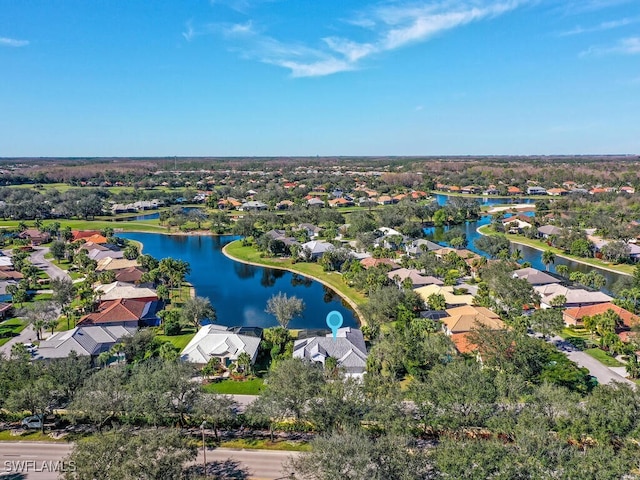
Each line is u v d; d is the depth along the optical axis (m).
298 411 63.69
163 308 122.62
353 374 84.88
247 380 84.06
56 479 57.84
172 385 66.19
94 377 69.50
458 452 49.47
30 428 69.50
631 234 183.38
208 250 199.50
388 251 164.88
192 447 55.19
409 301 110.19
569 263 170.00
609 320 95.12
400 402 64.44
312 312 123.12
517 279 116.56
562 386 69.44
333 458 48.94
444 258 159.25
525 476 46.72
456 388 62.19
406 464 48.94
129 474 46.44
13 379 69.81
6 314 116.44
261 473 59.06
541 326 94.50
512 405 61.31
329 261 159.88
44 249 195.25
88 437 66.50
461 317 98.56
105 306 118.12
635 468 47.66
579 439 56.34
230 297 136.25
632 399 56.78
